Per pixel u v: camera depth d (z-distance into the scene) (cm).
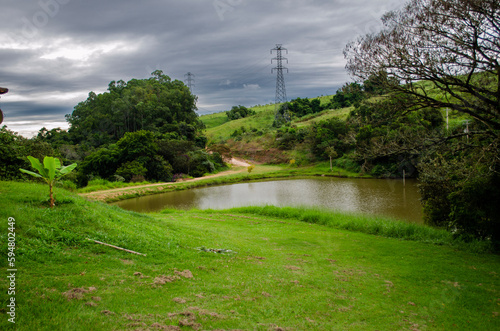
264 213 2147
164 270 708
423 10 1076
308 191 3791
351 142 1532
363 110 1389
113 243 791
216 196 3775
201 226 1554
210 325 502
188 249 921
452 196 1379
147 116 8794
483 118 1138
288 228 1656
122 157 5294
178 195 3978
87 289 549
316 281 794
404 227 1517
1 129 1648
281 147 7719
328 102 11500
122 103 8738
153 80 12362
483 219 1269
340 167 5725
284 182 4831
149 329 458
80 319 455
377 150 1355
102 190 4016
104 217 941
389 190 3588
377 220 1684
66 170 912
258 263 900
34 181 1581
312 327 551
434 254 1159
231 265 838
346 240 1374
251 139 8844
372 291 770
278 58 10056
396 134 1397
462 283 860
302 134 7581
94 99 10638
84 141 8031
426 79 1130
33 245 657
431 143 1251
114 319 474
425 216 1695
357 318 614
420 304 713
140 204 3409
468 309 698
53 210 847
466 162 1373
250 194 3809
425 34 1077
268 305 617
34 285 518
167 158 5919
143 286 605
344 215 1909
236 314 557
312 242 1317
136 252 776
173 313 519
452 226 1427
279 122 9756
